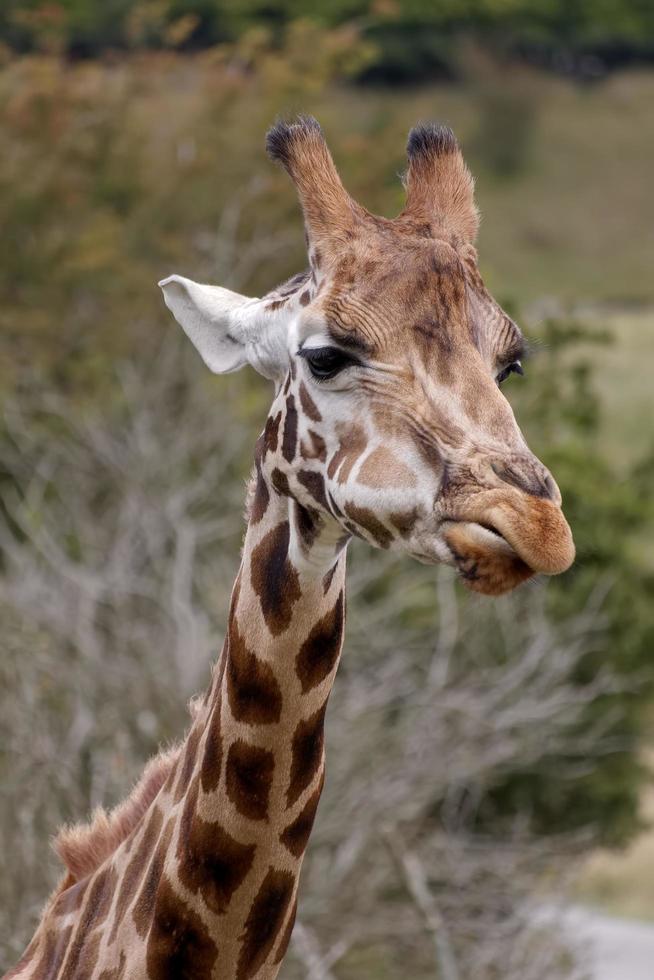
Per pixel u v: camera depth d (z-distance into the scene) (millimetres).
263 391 45625
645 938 38188
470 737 29562
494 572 8805
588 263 134000
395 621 33625
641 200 145875
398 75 149375
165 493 34031
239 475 37375
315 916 26031
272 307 10688
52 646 26953
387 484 9312
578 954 28797
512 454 9070
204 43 90812
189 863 10344
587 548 36656
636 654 38281
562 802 37531
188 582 29203
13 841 22344
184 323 11500
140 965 10500
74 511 35000
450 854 29203
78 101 54875
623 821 39562
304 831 10461
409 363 9438
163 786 11141
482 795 33562
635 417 67188
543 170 151125
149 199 54594
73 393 49031
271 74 57594
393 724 32625
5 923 21625
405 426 9344
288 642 10188
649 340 89875
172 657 26906
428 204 10391
